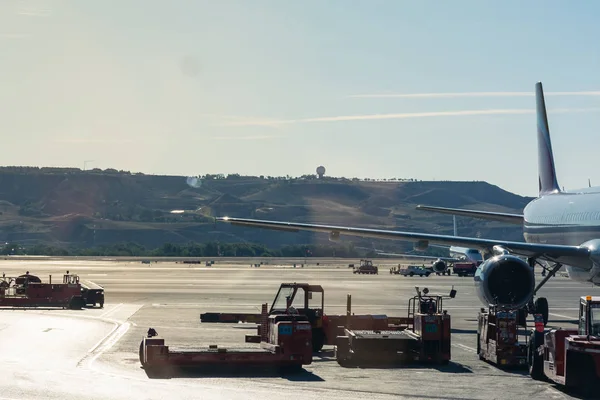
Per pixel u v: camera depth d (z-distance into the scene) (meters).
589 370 23.81
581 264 39.97
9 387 23.77
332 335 35.16
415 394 23.83
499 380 26.66
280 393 23.61
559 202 46.16
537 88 53.72
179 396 22.83
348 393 23.81
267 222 42.53
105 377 25.88
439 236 40.59
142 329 40.56
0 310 52.88
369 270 131.38
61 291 55.53
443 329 30.28
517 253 40.22
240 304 58.75
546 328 42.50
